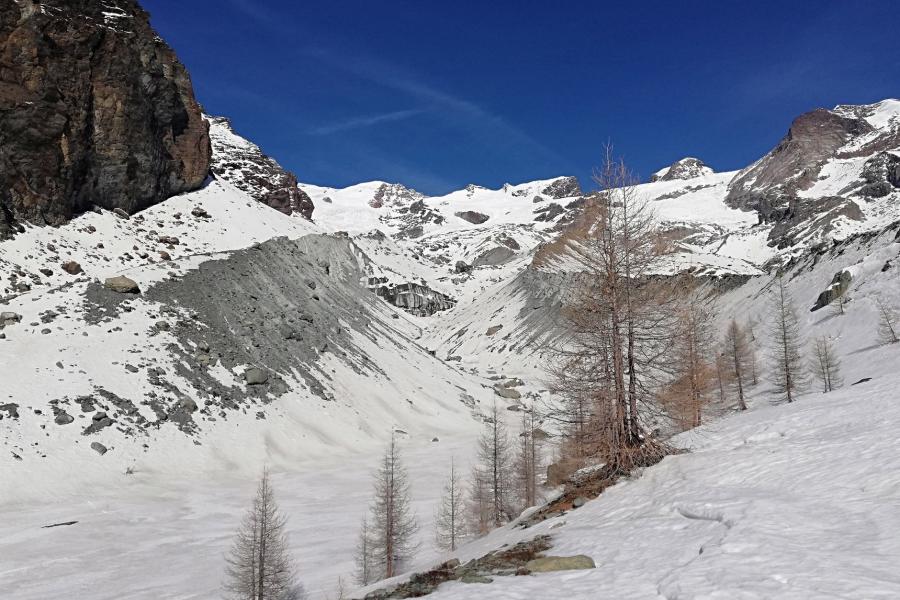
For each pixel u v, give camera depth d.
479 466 52.81
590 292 22.02
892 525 10.65
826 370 54.53
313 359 71.50
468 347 129.12
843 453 16.31
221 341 63.41
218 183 132.25
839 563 9.28
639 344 21.91
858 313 74.69
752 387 63.50
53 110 82.88
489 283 193.75
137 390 50.25
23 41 80.69
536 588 10.98
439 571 16.12
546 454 42.25
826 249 109.19
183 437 48.44
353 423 63.97
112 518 34.84
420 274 191.00
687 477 18.19
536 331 118.00
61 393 45.94
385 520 31.89
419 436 67.25
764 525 11.73
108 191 95.44
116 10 98.44
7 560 27.64
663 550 12.07
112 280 62.31
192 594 25.42
